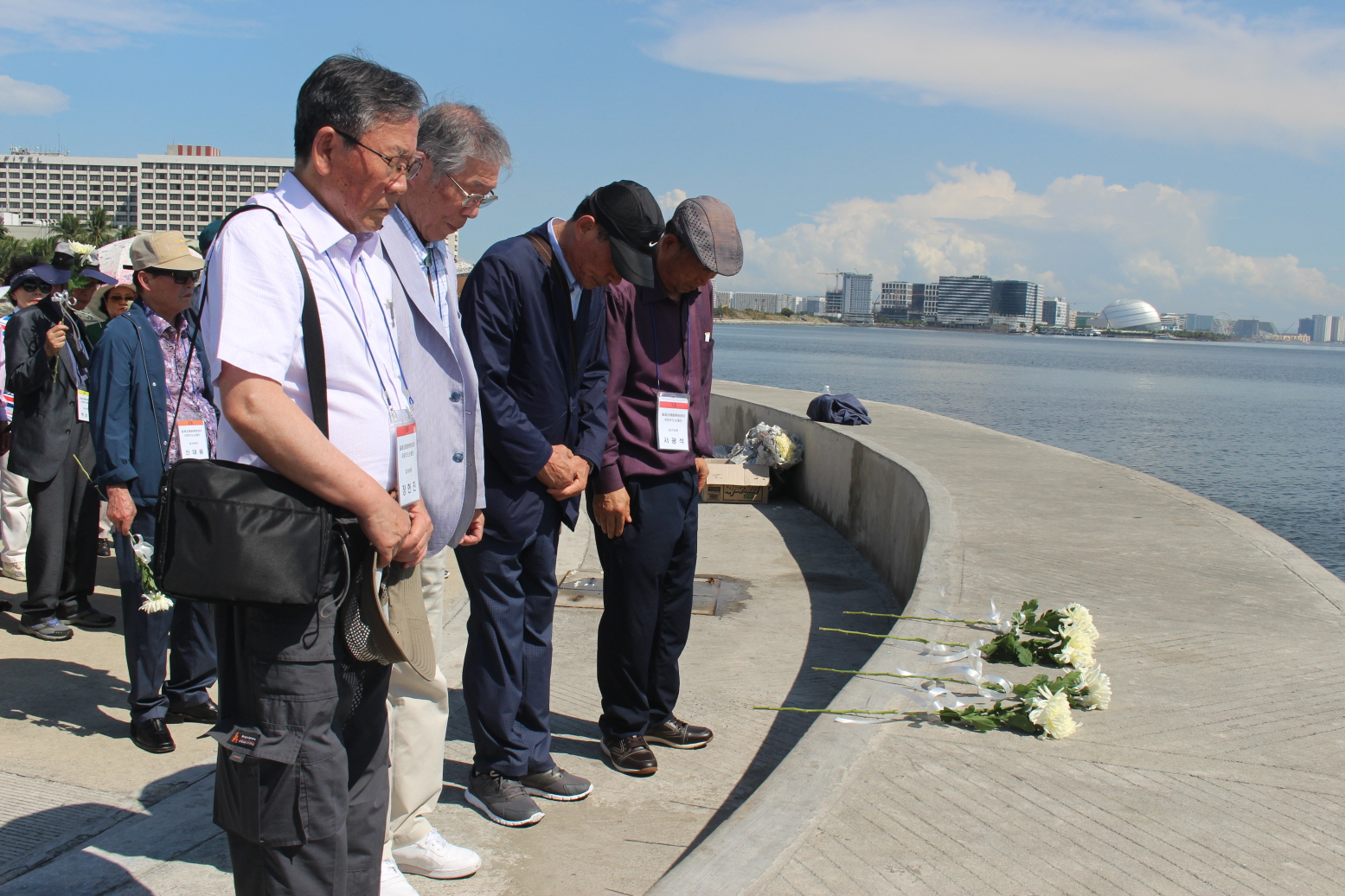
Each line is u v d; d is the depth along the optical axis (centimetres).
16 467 456
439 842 255
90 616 488
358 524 177
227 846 273
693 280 303
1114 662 336
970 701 302
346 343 183
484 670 283
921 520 548
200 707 371
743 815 229
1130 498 642
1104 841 222
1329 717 295
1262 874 210
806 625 516
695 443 321
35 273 467
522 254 274
